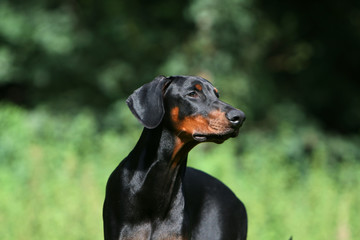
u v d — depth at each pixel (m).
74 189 9.33
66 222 8.56
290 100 18.52
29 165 10.37
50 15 17.55
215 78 16.53
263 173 10.37
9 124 11.75
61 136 14.74
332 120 19.53
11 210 8.70
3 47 17.72
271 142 16.28
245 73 17.19
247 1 16.78
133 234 5.30
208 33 16.62
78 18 18.02
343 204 9.77
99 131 16.86
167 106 5.35
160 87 5.27
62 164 10.50
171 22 18.25
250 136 16.58
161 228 5.33
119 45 17.84
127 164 5.47
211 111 5.16
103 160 11.19
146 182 5.30
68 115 17.25
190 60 16.84
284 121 17.23
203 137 5.19
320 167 11.37
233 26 16.62
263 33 18.09
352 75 19.89
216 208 5.98
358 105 19.14
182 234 5.37
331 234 9.20
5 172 10.22
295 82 19.27
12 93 20.84
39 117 16.66
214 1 16.31
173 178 5.37
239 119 5.06
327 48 19.47
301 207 9.98
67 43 17.27
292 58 19.80
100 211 8.88
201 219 5.89
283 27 19.16
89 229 8.47
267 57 19.41
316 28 19.59
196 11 16.45
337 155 17.33
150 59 17.91
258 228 8.84
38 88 18.09
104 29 17.77
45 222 8.42
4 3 17.45
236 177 10.53
